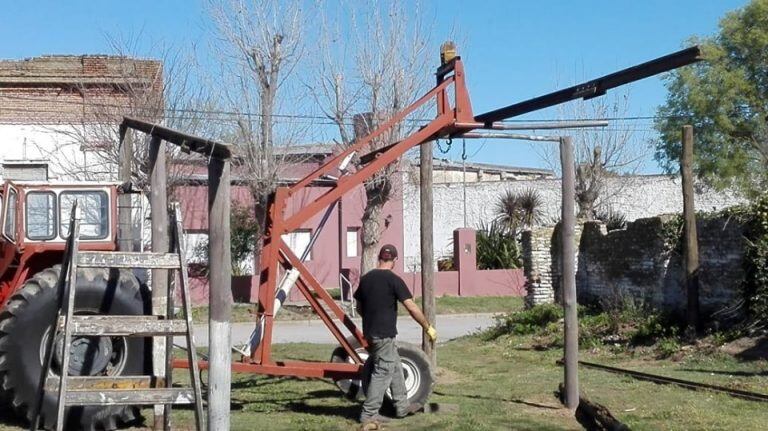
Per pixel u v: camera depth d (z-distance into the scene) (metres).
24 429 10.16
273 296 11.26
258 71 28.67
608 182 39.41
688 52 9.17
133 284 10.53
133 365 10.34
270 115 29.00
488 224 43.81
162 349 10.12
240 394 12.77
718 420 10.40
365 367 10.78
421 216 13.74
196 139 8.37
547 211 45.69
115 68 28.81
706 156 42.31
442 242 47.56
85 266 8.45
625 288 20.11
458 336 24.31
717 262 17.25
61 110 29.23
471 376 15.02
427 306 13.67
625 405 11.58
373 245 28.94
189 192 33.06
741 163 41.31
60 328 8.77
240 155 28.94
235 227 34.94
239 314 30.25
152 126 9.72
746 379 13.48
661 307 18.52
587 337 18.34
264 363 11.12
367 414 10.52
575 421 10.80
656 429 9.92
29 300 10.17
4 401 10.53
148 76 28.27
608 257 20.86
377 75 28.30
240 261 35.31
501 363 16.83
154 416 10.12
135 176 24.58
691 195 16.86
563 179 11.66
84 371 10.21
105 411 10.16
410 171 31.05
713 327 16.55
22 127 28.97
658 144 44.81
